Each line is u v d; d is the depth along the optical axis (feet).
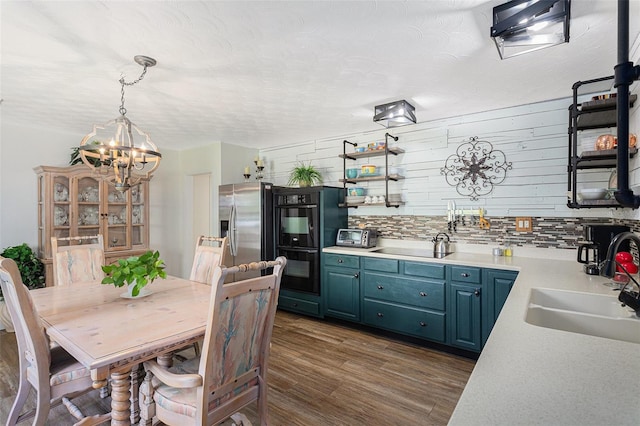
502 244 10.82
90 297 7.19
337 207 13.53
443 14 5.62
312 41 6.50
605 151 7.25
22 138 12.48
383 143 12.96
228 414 5.07
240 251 14.42
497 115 10.91
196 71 7.80
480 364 3.17
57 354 6.41
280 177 16.51
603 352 3.42
